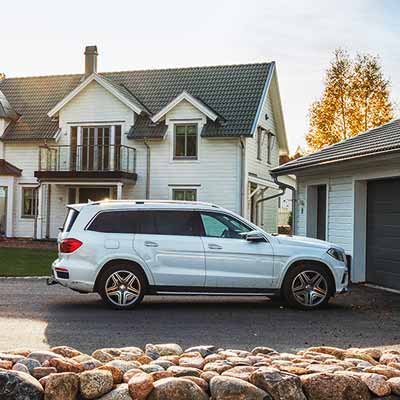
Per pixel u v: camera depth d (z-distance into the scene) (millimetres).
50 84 31984
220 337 8055
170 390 4211
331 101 32844
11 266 16969
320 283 10773
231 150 26125
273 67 28703
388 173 13000
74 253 10328
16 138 28547
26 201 29000
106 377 4348
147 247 10438
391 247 13453
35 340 7676
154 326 8812
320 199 17219
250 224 10883
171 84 29297
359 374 4570
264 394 4234
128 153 26938
